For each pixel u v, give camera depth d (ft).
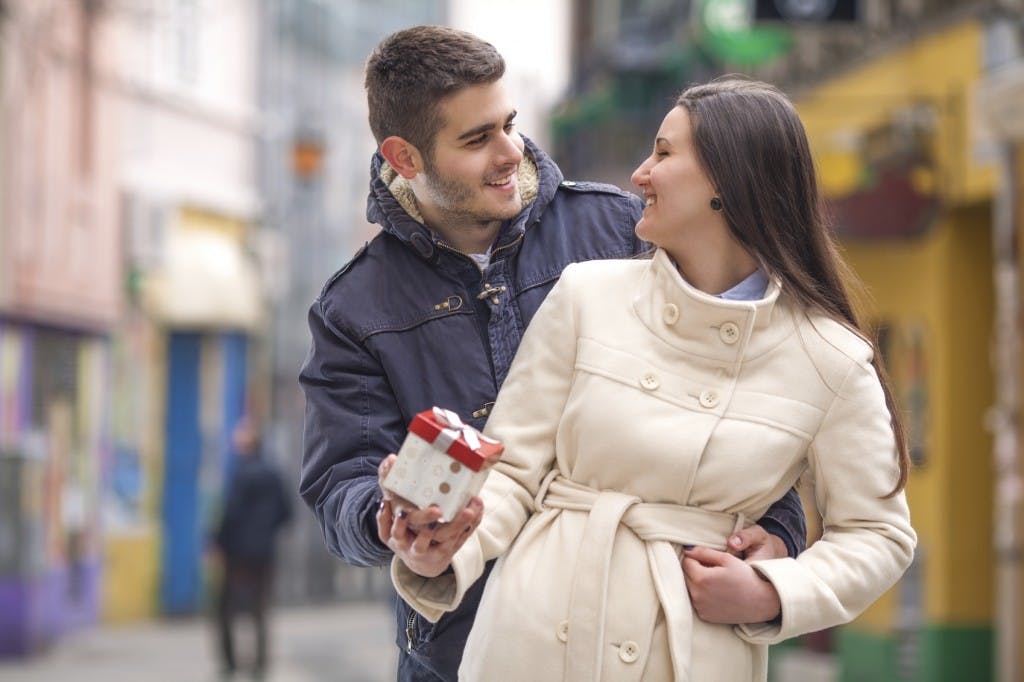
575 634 11.96
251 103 91.04
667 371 12.27
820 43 57.47
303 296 96.43
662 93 89.81
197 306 80.28
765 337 12.25
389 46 13.67
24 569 59.06
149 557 77.92
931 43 49.03
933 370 48.65
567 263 14.19
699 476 12.12
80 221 71.67
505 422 12.68
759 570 12.00
